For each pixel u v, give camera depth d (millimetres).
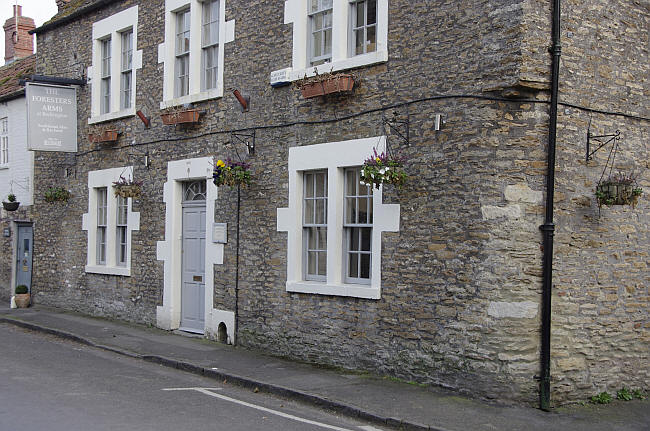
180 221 14000
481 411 8258
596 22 9320
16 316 16203
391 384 9414
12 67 22531
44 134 15727
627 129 9617
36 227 18453
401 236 9688
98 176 16188
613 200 9047
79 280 16766
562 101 8945
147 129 14727
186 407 8211
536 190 8734
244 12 12453
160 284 14188
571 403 8867
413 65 9664
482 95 8898
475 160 8906
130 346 12375
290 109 11477
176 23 14219
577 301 9008
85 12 16734
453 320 9047
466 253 8945
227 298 12539
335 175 10633
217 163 11656
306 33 11398
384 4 10023
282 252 11492
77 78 16922
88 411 7746
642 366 9648
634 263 9625
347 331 10383
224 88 12805
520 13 8594
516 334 8570
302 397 8859
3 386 8953
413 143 9594
